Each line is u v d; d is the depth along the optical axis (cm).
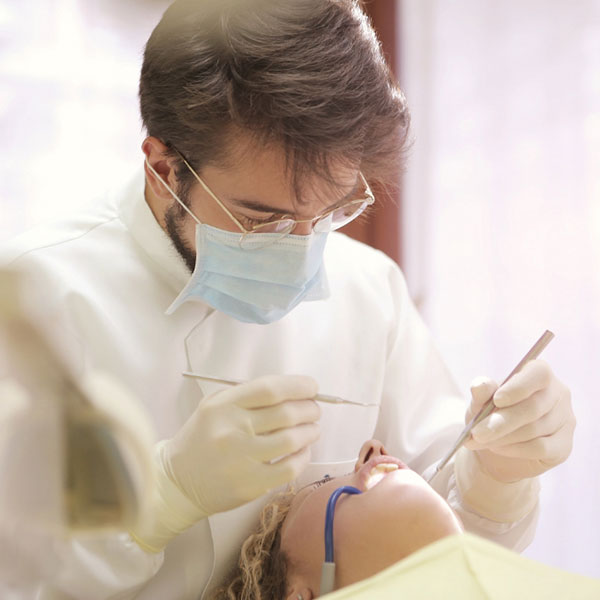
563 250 242
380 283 154
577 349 237
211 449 101
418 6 291
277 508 127
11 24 247
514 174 258
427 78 288
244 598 120
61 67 251
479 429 116
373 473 125
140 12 106
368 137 104
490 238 264
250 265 112
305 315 140
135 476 50
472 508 132
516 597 78
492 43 267
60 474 48
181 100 102
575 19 242
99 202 136
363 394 144
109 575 106
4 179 246
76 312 118
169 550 123
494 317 261
